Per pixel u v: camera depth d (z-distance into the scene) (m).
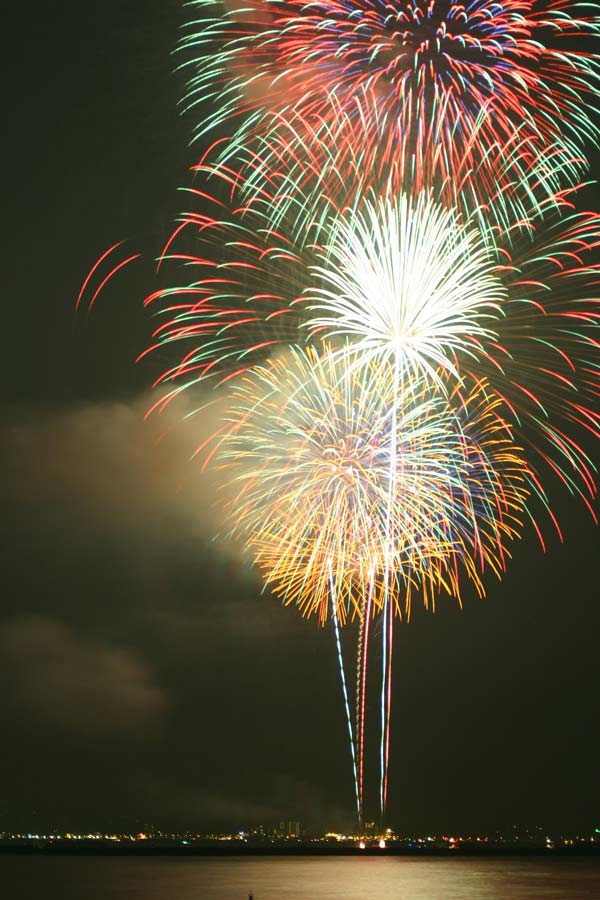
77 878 125.81
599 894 91.56
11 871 149.50
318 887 104.31
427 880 120.81
